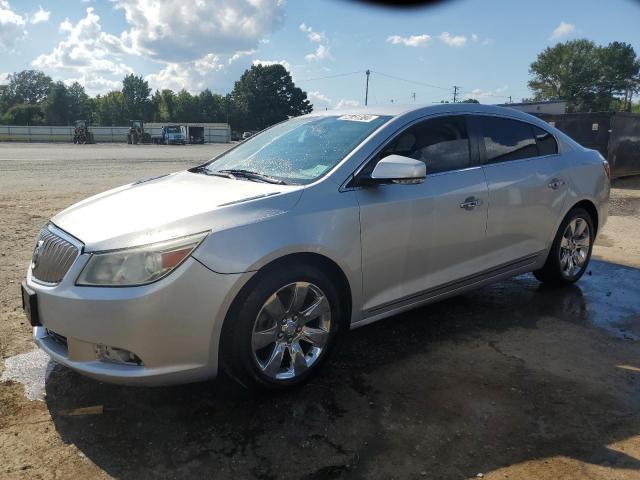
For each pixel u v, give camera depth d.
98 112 121.88
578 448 2.80
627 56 102.62
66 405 3.17
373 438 2.88
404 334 4.23
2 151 33.78
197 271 2.82
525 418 3.07
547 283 5.34
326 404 3.20
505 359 3.81
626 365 3.74
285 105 114.81
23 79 132.62
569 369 3.67
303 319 3.29
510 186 4.37
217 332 2.93
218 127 82.00
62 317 2.85
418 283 3.86
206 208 3.06
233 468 2.64
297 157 3.82
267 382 3.16
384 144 3.71
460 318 4.57
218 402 3.22
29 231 7.45
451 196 3.92
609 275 5.85
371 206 3.48
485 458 2.72
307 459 2.71
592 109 101.94
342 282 3.48
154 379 2.85
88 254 2.84
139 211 3.15
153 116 122.38
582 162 5.14
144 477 2.57
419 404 3.21
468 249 4.12
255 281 3.03
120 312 2.74
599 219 5.40
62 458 2.70
